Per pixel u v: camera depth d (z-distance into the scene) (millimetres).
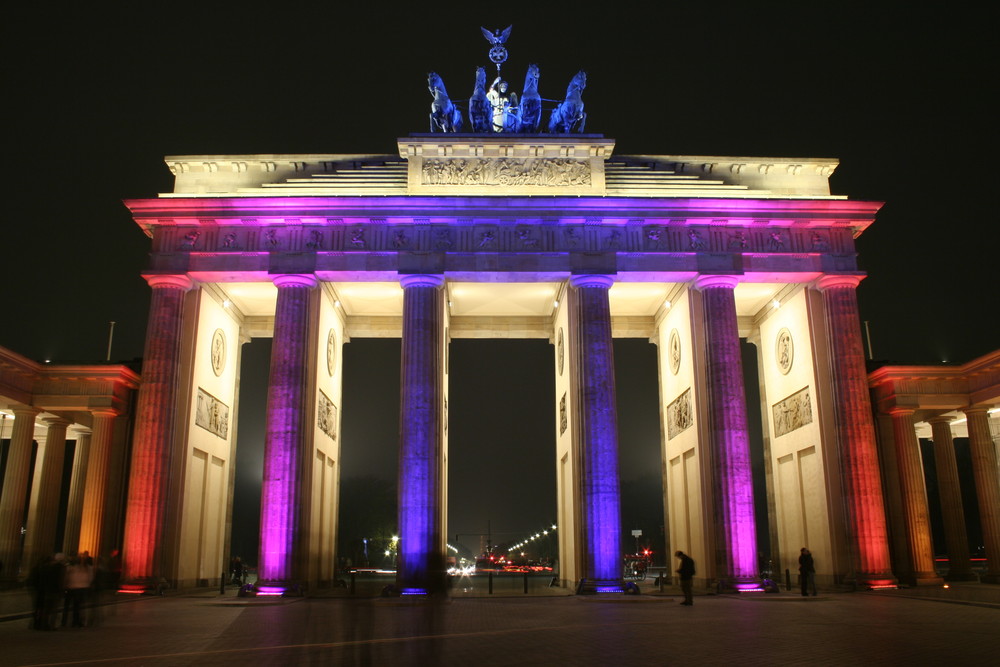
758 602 49781
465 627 35344
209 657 25844
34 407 64688
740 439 59438
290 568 55531
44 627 34594
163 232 61906
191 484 62188
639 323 79250
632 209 62094
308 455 59531
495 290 70562
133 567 55688
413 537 55688
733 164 66312
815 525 63344
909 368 67125
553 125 67375
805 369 65062
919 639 29594
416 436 57688
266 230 61938
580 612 43375
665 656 25609
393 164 64625
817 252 62812
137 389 68188
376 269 60938
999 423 82688
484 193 63406
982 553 124062
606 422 58906
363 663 19125
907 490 65688
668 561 73750
